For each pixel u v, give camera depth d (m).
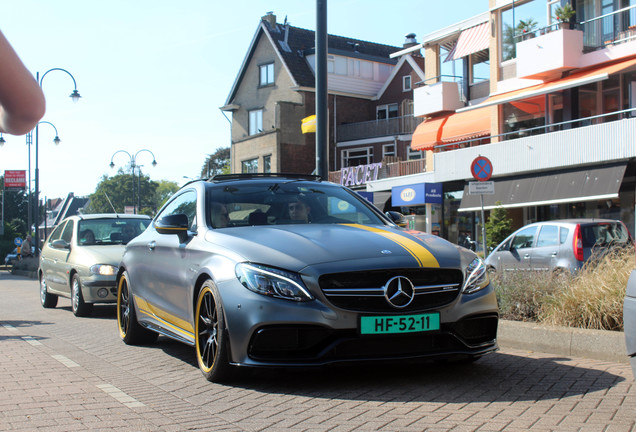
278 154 41.25
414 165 33.19
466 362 5.76
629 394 4.55
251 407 4.32
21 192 77.19
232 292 4.72
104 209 106.69
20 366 6.01
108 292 10.65
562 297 6.86
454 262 4.94
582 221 12.46
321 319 4.51
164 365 6.02
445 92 29.81
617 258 7.34
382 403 4.38
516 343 6.69
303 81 42.66
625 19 21.55
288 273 4.62
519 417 3.97
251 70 45.56
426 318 4.70
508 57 26.02
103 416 4.13
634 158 20.16
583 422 3.85
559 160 22.16
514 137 25.64
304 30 46.66
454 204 28.08
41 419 4.08
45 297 12.87
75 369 5.85
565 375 5.24
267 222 5.82
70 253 11.50
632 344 3.54
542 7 24.39
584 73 22.05
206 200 6.07
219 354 4.82
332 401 4.45
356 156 43.50
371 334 4.58
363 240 5.07
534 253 12.84
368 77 45.94
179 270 5.80
